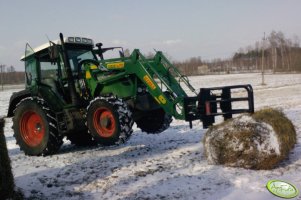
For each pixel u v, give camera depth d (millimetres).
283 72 63375
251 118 5309
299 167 5188
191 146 7324
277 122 5375
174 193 4508
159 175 5320
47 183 5426
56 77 7887
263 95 20000
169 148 7316
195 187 4664
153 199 4359
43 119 7555
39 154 7652
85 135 8578
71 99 7672
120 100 6891
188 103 6410
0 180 4129
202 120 6074
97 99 7000
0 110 19875
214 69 93062
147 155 6789
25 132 7961
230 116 6113
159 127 8023
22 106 7898
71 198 4668
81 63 7852
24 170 6395
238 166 5289
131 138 9016
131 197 4492
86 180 5410
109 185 5051
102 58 8609
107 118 6898
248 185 4582
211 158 5570
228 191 4426
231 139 5320
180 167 5660
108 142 6879
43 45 7926
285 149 5254
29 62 8398
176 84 7121
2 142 4164
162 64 7332
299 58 69375
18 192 4695
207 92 6070
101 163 6410
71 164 6555
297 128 8352
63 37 7461
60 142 7688
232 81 37094
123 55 8492
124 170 5777
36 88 7898
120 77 7328
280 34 79562
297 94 19172
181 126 10414
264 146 5086
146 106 7328
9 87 51781
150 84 6867
